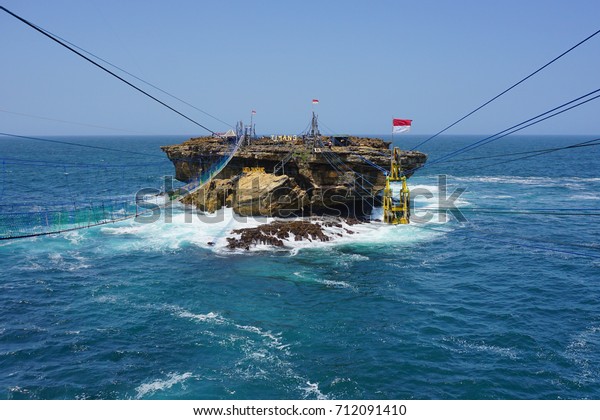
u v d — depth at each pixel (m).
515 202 91.88
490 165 173.62
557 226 71.31
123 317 40.25
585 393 29.45
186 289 46.22
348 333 37.31
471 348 34.97
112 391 29.95
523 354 34.03
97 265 53.25
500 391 29.69
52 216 75.00
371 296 44.59
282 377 31.34
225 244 60.50
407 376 31.42
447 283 48.16
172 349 35.00
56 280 48.62
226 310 41.56
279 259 55.12
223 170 81.94
